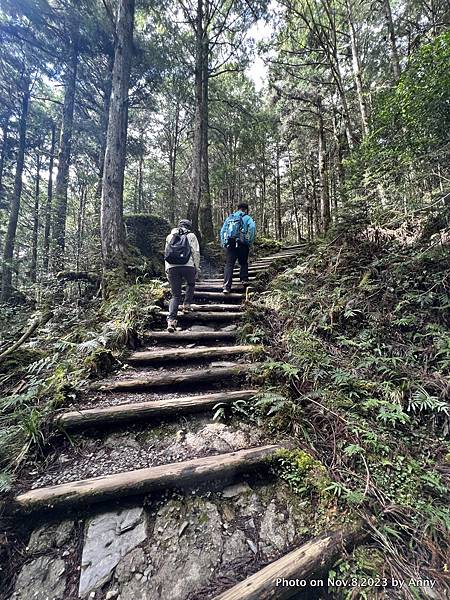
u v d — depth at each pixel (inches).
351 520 53.4
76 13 306.8
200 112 357.4
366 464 64.2
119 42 217.9
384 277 127.3
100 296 193.8
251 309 146.2
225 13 370.6
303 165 671.8
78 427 73.4
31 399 84.1
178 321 148.4
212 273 313.7
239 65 409.4
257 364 102.2
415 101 118.3
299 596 44.9
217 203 856.9
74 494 55.8
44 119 501.0
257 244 376.2
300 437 73.8
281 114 499.5
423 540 50.6
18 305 237.3
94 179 422.0
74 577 46.7
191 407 82.0
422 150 129.2
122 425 77.2
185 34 364.2
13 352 119.6
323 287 144.5
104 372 100.6
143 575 46.8
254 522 55.7
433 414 77.1
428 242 129.9
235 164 666.8
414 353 96.6
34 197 601.9
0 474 58.9
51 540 52.0
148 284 184.9
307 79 404.8
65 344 113.1
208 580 46.2
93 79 407.2
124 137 219.3
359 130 401.1
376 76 351.3
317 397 83.7
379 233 154.2
